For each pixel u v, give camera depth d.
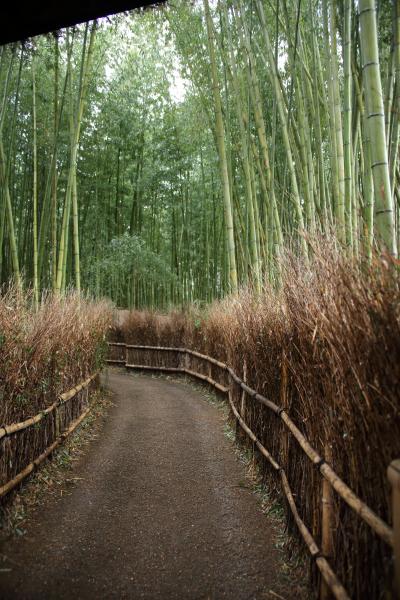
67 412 3.72
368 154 2.83
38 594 1.70
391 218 1.86
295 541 2.06
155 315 9.31
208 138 8.77
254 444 3.22
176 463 3.41
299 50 4.81
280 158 5.99
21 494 2.52
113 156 11.01
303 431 2.13
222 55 5.70
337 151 3.22
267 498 2.71
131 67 8.27
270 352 2.85
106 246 9.69
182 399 6.13
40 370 2.93
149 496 2.77
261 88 6.16
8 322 2.56
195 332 7.69
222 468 3.31
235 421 4.12
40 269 6.71
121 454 3.57
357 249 1.68
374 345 1.31
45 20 1.63
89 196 10.40
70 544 2.10
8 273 7.95
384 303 1.31
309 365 1.93
